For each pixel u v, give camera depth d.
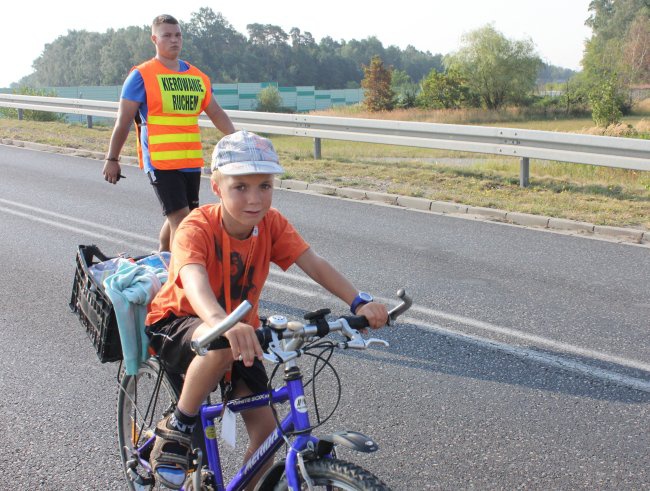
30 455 3.97
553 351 5.29
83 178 12.98
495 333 5.65
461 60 53.22
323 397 4.62
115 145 6.27
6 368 5.10
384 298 6.48
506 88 52.75
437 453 3.95
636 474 3.72
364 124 13.59
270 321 2.33
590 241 8.53
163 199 6.35
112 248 8.22
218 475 2.84
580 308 6.19
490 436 4.12
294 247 2.88
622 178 12.16
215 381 2.61
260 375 2.84
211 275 2.76
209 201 11.05
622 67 69.00
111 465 3.88
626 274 7.18
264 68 199.62
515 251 8.09
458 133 12.19
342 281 2.82
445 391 4.70
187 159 6.36
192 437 2.83
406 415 4.38
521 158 11.41
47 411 4.47
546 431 4.16
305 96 114.12
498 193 10.96
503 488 3.62
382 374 4.96
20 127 19.91
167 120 6.23
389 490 2.21
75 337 5.66
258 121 15.48
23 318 6.05
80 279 3.46
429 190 11.30
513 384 4.78
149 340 2.98
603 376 4.87
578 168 12.93
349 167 13.43
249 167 2.51
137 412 3.39
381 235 8.84
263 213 2.62
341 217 9.88
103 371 5.06
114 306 2.99
